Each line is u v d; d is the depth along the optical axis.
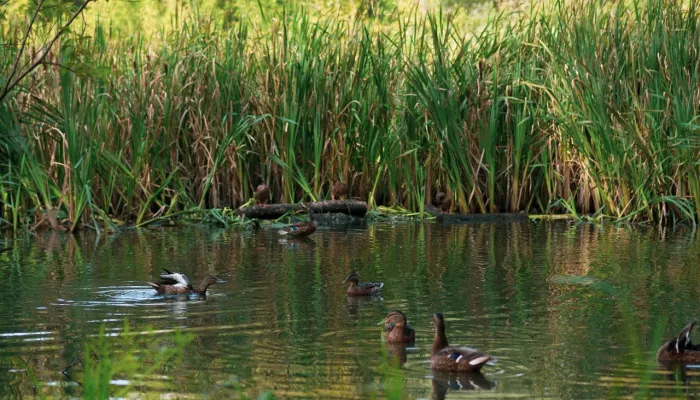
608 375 9.52
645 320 11.77
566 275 14.73
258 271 15.20
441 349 9.92
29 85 20.39
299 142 22.00
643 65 20.56
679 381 9.32
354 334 11.18
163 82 21.36
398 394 7.91
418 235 19.16
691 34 20.75
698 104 20.16
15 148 19.44
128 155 21.03
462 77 22.03
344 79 21.94
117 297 13.21
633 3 22.00
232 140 21.19
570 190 22.08
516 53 22.03
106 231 19.12
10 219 19.81
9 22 20.05
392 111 22.27
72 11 13.48
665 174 20.38
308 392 9.02
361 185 22.23
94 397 8.11
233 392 9.01
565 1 23.64
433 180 22.41
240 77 21.83
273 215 21.02
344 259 16.30
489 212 22.19
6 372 9.73
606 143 20.64
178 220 20.97
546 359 10.09
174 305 12.73
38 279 14.45
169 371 9.69
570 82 21.12
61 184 20.20
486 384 9.25
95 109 19.84
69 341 10.91
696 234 18.94
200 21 23.64
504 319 11.88
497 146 22.16
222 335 11.14
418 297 13.21
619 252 16.81
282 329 11.42
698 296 13.14
